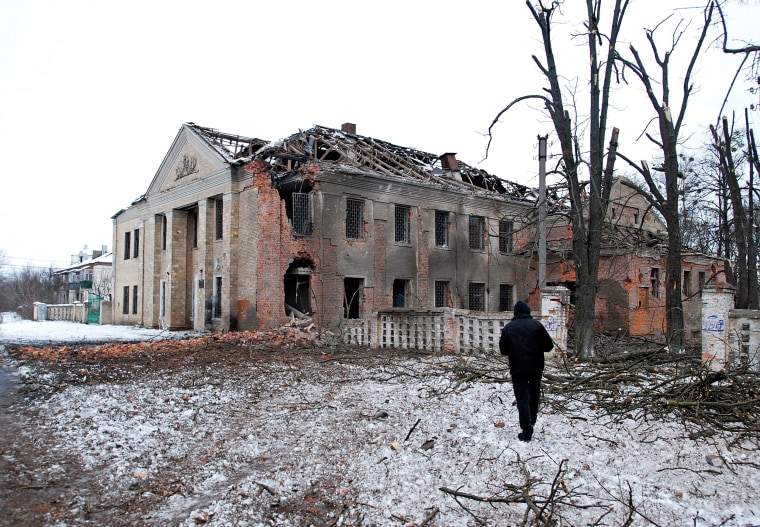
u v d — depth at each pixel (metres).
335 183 21.92
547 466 5.77
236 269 22.52
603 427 7.11
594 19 13.96
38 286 73.25
